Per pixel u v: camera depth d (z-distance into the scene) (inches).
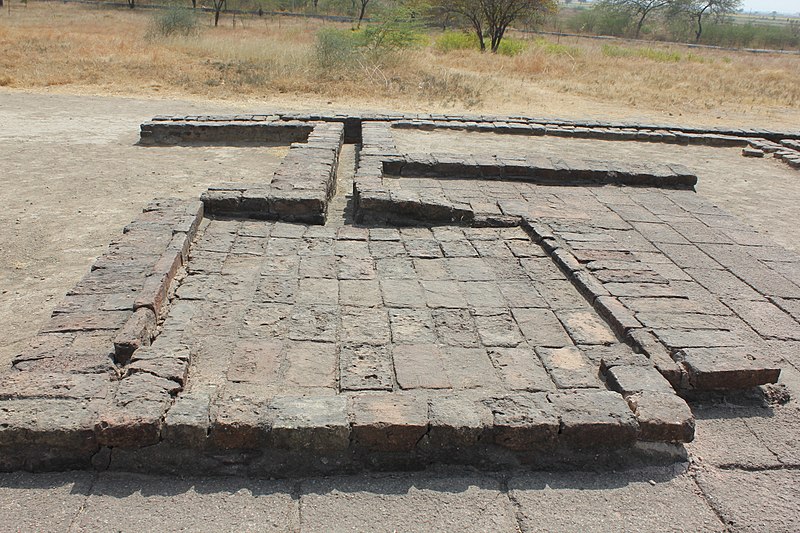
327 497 110.1
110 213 258.8
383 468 116.8
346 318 160.7
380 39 724.0
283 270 187.5
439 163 308.2
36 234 232.7
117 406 113.7
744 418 135.7
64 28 991.0
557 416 118.6
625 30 2094.0
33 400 116.3
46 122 431.2
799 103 676.1
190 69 658.2
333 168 286.8
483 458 118.1
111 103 510.6
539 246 217.8
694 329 156.0
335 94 578.9
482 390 133.6
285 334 150.9
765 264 218.4
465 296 177.2
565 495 113.0
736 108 633.6
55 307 163.5
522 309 170.9
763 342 165.5
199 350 142.2
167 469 114.0
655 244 233.9
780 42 1982.0
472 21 1019.3
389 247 211.3
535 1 965.2
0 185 290.5
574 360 146.0
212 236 211.2
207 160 352.2
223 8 1599.4
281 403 118.6
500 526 105.7
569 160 327.3
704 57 1211.2
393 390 131.7
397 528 104.2
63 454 112.2
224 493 110.1
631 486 115.9
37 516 103.3
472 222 237.5
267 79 629.9
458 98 589.3
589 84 733.9
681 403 124.6
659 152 407.8
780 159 400.5
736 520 108.4
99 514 104.3
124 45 773.9
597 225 251.0
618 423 118.0
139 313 146.6
